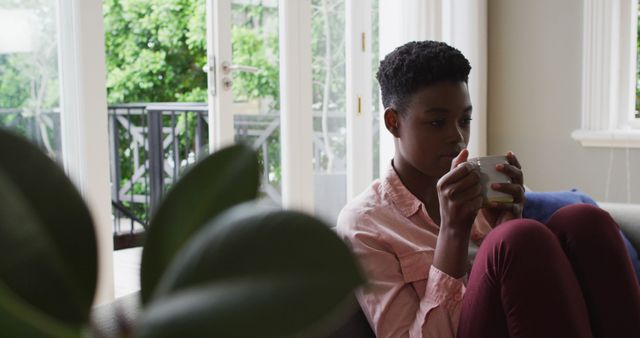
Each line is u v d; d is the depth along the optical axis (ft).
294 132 10.92
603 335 4.62
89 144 7.98
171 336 0.80
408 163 5.18
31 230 0.94
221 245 0.86
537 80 13.20
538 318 4.20
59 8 7.76
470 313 4.44
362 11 12.07
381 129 12.40
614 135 12.28
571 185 12.97
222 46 9.85
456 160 4.65
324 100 11.57
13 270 0.92
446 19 12.71
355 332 4.68
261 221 0.87
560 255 4.32
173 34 23.03
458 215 4.50
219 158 1.12
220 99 9.87
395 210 5.04
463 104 5.03
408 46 5.18
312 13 11.24
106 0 22.57
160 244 1.07
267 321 0.78
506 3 13.38
